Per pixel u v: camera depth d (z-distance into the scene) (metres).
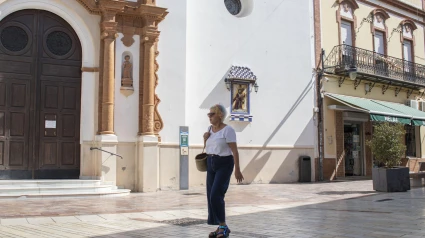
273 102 18.36
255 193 13.67
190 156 16.02
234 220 8.00
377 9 23.86
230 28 17.38
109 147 13.77
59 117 13.84
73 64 14.14
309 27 19.88
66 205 10.50
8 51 13.34
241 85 17.47
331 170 20.00
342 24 21.92
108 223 7.76
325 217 8.33
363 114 21.58
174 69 15.21
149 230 7.02
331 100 20.45
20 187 12.10
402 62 24.58
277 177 18.23
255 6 18.12
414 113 22.72
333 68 20.62
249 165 17.53
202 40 16.61
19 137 13.27
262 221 7.86
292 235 6.45
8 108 13.20
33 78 13.59
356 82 21.80
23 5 13.40
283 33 18.92
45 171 13.52
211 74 16.77
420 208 9.62
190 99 16.19
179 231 6.92
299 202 11.16
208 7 16.86
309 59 19.70
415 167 25.02
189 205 10.69
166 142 14.91
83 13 14.06
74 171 13.89
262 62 18.16
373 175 13.99
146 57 14.54
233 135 6.29
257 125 17.84
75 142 13.98
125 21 14.55
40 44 13.75
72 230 7.03
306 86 19.47
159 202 11.34
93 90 14.09
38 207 10.05
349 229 6.93
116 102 14.25
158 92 14.88
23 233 6.76
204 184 16.33
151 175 14.24
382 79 22.30
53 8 13.75
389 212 8.97
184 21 15.52
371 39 23.47
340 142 20.62
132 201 11.55
